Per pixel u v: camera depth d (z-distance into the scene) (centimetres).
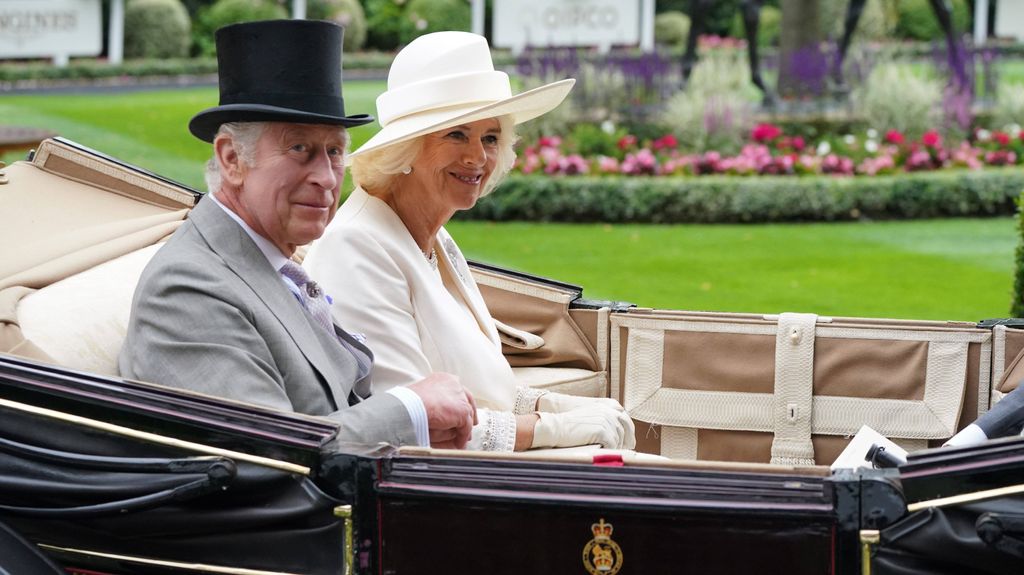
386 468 385
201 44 4228
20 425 407
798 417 608
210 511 399
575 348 650
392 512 386
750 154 2227
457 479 381
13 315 444
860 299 1462
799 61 2481
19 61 3950
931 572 359
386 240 535
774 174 2205
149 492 394
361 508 386
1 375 403
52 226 562
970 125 2409
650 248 1836
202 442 393
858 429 603
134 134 2816
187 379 418
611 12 3291
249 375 420
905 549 357
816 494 360
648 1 3288
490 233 1981
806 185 2100
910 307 1416
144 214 604
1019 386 534
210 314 426
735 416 620
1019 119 2423
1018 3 3994
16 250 523
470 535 381
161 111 3136
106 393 398
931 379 596
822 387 609
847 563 360
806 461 607
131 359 430
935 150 2261
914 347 599
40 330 451
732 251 1808
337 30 452
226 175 450
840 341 607
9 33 3938
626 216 2102
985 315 1368
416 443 436
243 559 402
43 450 404
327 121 436
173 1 4156
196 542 405
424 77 544
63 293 479
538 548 378
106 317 474
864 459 501
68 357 448
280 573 398
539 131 2339
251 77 441
